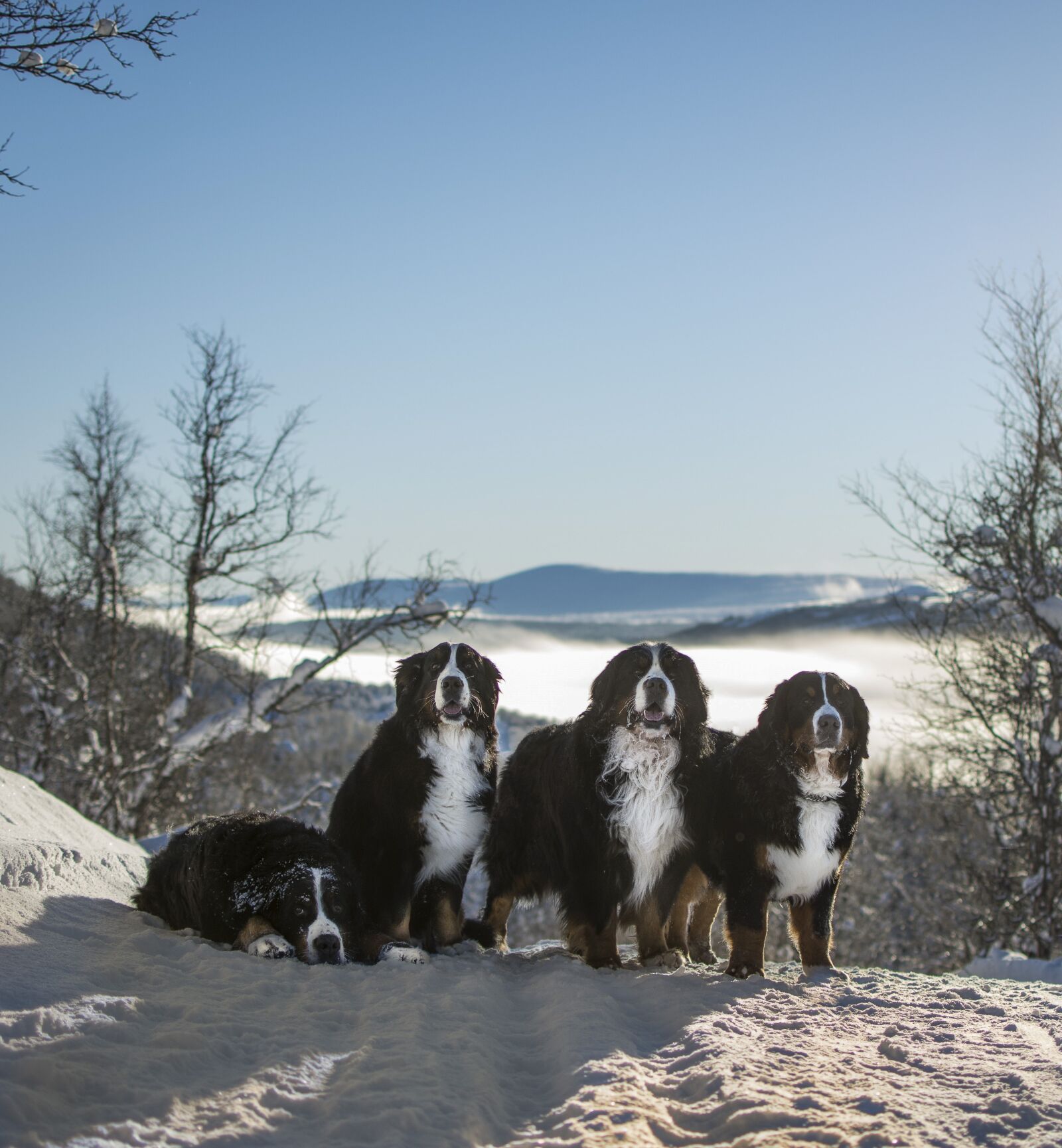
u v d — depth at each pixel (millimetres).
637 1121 4418
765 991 6883
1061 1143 4188
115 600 21141
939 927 22703
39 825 9703
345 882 7469
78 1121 4094
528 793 8781
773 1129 4328
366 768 8484
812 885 7762
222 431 21484
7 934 6398
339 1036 5480
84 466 22109
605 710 7891
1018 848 17328
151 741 20953
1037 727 16953
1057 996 7203
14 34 7332
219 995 5902
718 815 7926
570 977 6984
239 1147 4078
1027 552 17312
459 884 8406
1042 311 17516
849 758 7609
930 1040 5793
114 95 7684
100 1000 5418
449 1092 4703
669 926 8695
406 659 8359
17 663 21109
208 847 7652
